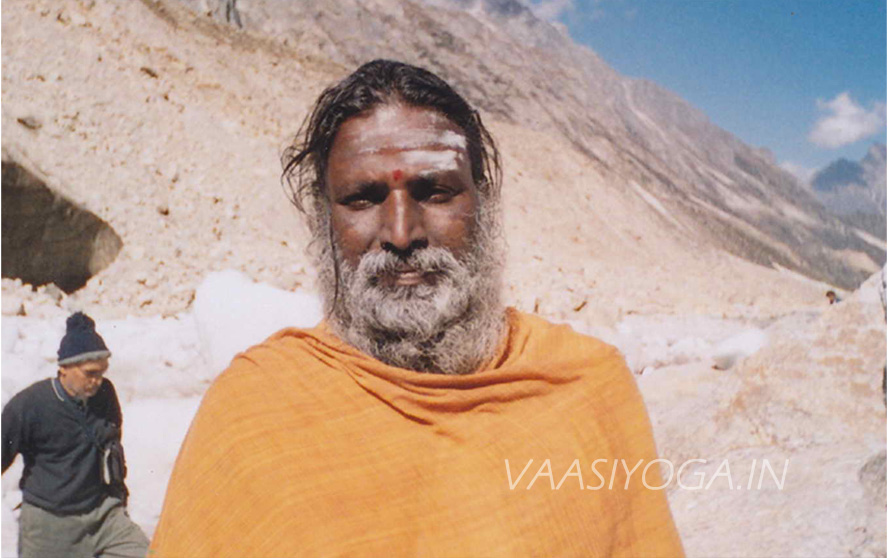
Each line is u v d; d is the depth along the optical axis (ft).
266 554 4.75
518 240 75.92
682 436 14.40
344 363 5.34
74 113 51.34
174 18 106.32
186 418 16.96
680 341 33.24
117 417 12.65
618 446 5.79
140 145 54.19
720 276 100.01
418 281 5.39
